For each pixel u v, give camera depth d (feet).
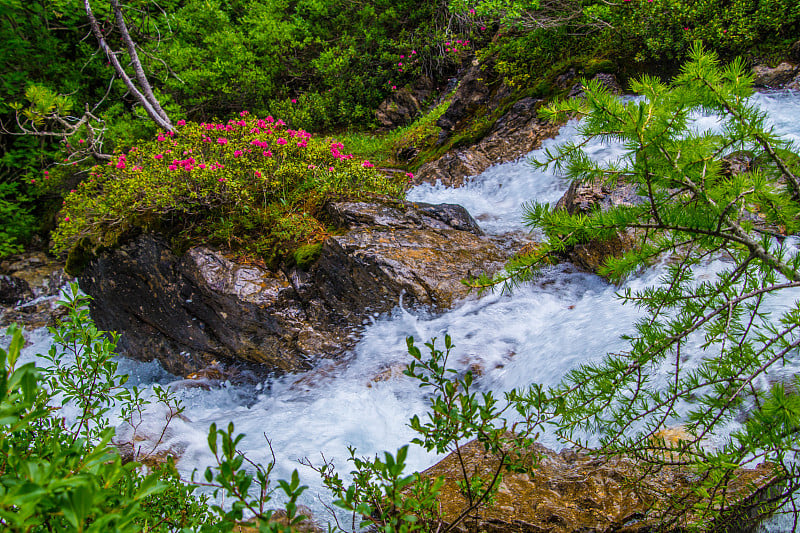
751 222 5.60
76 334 6.57
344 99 45.27
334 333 16.67
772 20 25.55
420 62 44.50
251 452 12.00
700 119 19.86
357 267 16.53
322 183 20.79
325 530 8.32
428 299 15.87
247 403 15.94
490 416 4.49
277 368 16.88
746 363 5.41
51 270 32.81
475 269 16.81
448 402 4.47
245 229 19.21
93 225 20.35
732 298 5.58
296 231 18.83
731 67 5.55
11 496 2.26
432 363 4.52
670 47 28.12
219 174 18.86
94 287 20.51
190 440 12.76
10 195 38.93
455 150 31.48
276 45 47.11
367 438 12.30
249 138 21.91
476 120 33.55
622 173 5.69
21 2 40.57
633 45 29.96
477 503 5.02
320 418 13.43
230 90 44.57
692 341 10.38
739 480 6.81
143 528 4.24
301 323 16.78
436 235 18.34
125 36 32.19
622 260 5.89
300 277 17.40
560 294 15.70
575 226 5.81
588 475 8.24
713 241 5.61
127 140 38.73
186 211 18.58
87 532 2.29
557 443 9.69
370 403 13.64
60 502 2.31
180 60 43.09
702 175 5.32
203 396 16.58
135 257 18.99
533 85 31.81
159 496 5.10
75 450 2.96
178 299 18.25
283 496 9.45
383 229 18.12
